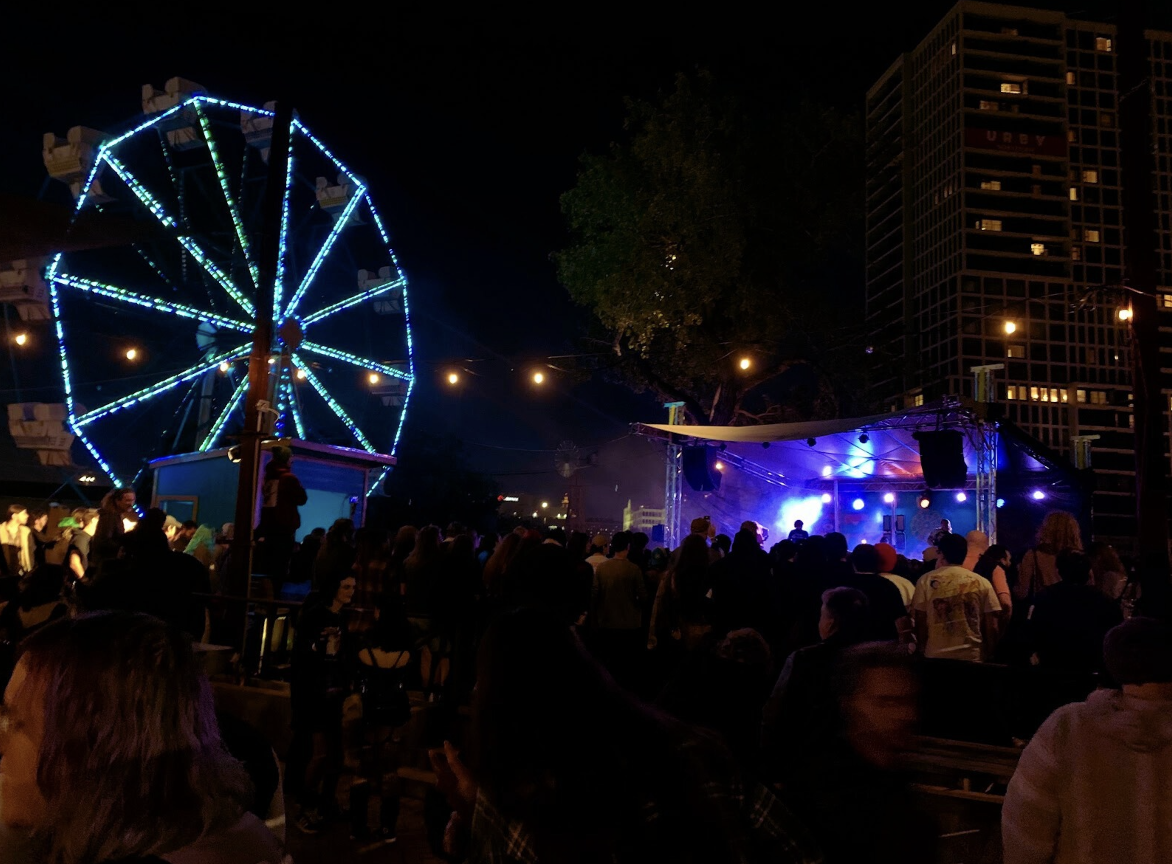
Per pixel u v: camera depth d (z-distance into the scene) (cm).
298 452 1653
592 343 2225
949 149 10175
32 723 155
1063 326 9694
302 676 593
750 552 760
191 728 157
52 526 1766
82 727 147
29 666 157
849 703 271
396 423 2395
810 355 2100
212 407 2228
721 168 1914
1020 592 923
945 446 1390
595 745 173
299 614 613
